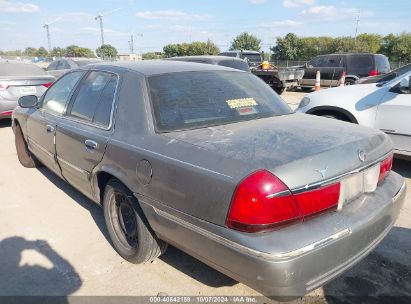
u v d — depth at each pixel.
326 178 2.14
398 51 58.94
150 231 2.81
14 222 3.85
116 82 3.21
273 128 2.66
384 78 5.79
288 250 1.94
